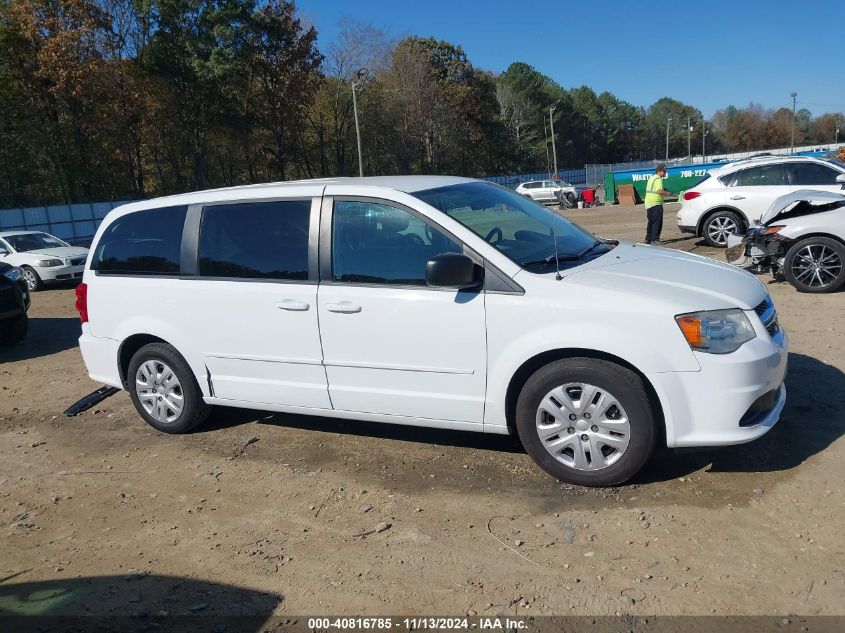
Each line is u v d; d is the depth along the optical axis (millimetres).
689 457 4031
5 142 40375
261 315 4410
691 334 3428
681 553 3117
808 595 2777
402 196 4047
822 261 8023
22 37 38719
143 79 42312
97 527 3801
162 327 4844
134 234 5016
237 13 42688
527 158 86875
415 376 4004
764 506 3445
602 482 3703
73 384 6785
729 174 11930
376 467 4285
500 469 4109
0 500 4230
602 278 3705
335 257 4188
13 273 8703
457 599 2918
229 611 2945
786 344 3887
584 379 3619
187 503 4004
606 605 2807
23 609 3057
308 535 3535
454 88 73625
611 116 118562
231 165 55312
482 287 3785
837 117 125562
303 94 51719
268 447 4746
